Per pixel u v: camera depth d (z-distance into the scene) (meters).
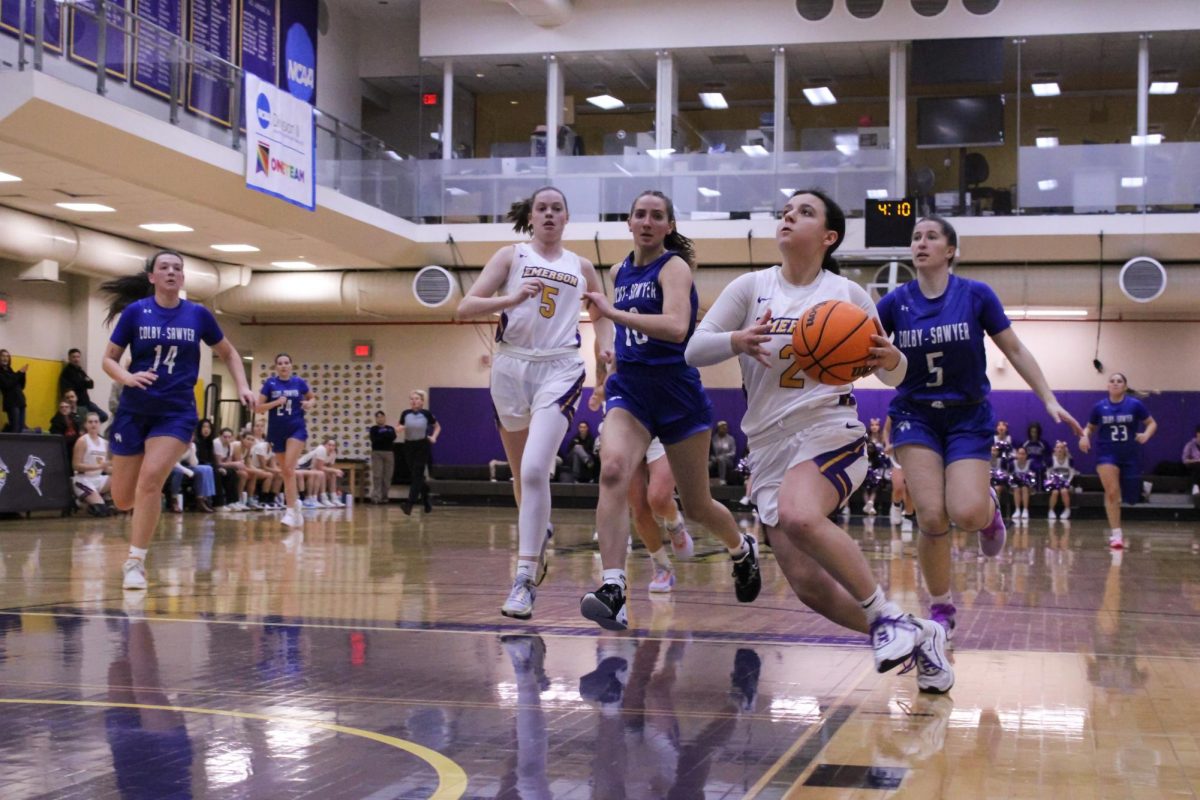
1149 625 5.57
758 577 5.41
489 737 3.07
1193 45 18.70
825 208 3.89
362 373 24.14
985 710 3.48
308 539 11.55
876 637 3.62
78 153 13.27
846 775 2.72
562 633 5.01
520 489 5.51
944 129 19.03
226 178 15.09
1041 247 18.78
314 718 3.28
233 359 7.13
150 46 13.62
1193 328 21.42
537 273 5.42
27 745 2.94
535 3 19.25
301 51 20.55
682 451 4.96
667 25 20.02
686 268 4.93
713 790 2.59
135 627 5.07
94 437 15.98
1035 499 20.22
